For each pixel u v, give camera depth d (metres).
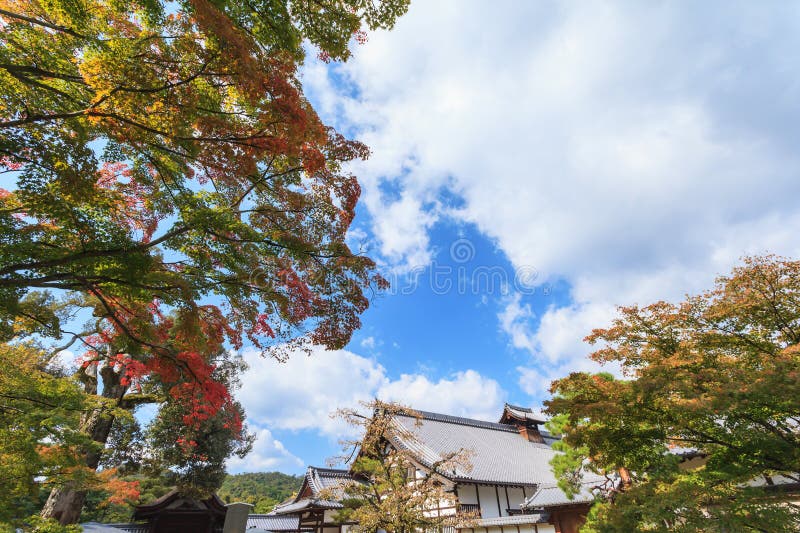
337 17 5.73
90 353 10.55
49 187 4.63
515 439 30.36
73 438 6.74
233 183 6.72
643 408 6.28
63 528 7.66
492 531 18.08
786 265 6.23
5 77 4.32
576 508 15.41
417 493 14.25
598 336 7.81
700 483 5.75
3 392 6.67
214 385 6.68
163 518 19.38
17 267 4.32
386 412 14.59
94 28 4.64
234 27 4.57
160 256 6.41
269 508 52.00
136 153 5.95
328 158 6.55
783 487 7.30
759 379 5.13
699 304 7.02
